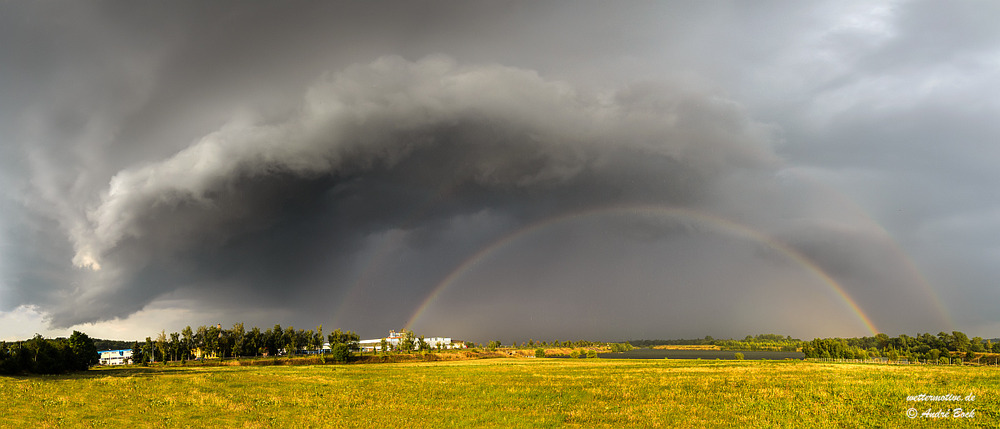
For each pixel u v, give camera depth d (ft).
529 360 486.38
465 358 572.51
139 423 109.81
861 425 101.14
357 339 595.47
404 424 111.45
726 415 113.91
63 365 253.03
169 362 463.01
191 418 115.55
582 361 419.95
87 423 108.37
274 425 109.60
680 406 125.90
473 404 136.77
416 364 395.75
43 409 120.78
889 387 139.23
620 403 134.31
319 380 202.49
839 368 228.22
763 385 154.61
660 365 303.27
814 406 119.24
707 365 288.71
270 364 435.94
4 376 213.25
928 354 533.96
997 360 538.47
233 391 160.45
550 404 135.54
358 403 138.72
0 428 103.45
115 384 170.71
